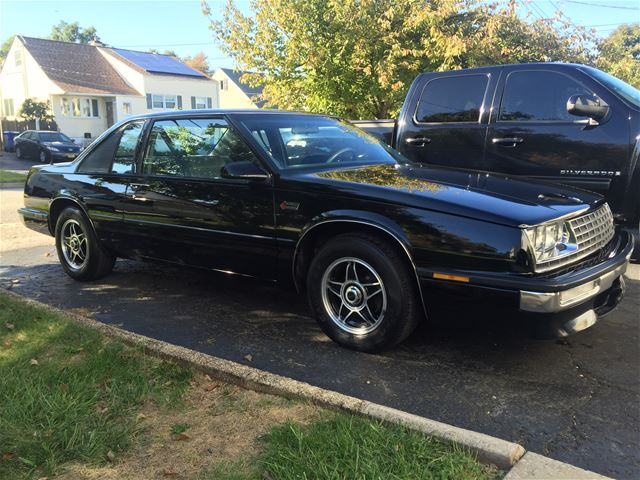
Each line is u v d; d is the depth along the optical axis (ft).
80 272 18.31
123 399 9.90
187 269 15.44
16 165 80.69
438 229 10.73
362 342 12.10
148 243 15.89
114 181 16.47
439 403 10.10
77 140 106.63
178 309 15.74
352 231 12.05
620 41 104.32
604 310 11.71
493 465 7.86
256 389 10.21
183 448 8.50
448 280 10.63
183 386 10.42
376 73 42.80
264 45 48.52
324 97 45.80
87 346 12.01
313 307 12.82
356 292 12.10
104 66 124.57
